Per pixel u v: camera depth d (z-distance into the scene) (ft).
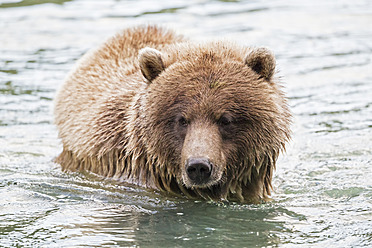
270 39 78.43
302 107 56.90
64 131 43.78
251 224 33.35
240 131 34.40
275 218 34.27
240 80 34.22
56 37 79.56
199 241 30.89
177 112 34.22
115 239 31.04
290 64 69.36
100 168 40.78
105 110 39.96
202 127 33.53
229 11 92.63
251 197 37.45
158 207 36.11
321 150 47.21
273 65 35.01
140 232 32.09
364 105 57.06
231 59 35.37
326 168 43.47
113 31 81.10
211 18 87.86
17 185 39.91
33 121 54.24
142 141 36.45
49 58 71.31
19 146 48.78
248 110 33.99
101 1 98.63
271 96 34.73
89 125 40.83
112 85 40.96
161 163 35.94
